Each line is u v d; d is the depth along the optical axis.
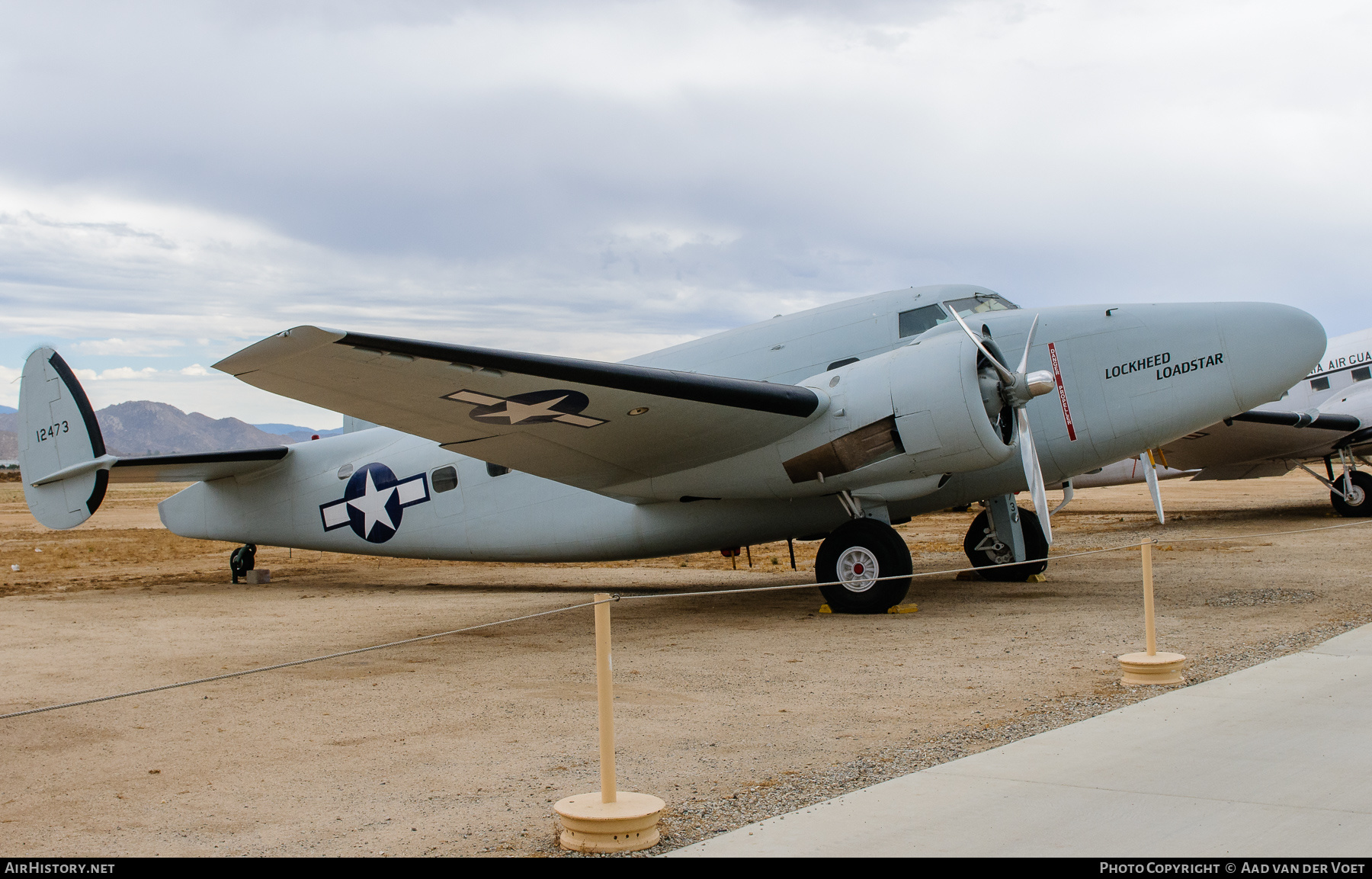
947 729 5.08
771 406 8.80
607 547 11.56
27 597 13.62
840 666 7.00
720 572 15.94
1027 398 9.05
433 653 8.22
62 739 5.46
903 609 9.55
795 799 4.02
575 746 5.07
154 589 14.66
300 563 20.19
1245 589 10.22
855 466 9.23
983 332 9.65
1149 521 21.95
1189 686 5.75
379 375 7.26
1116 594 10.41
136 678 7.33
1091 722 4.96
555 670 7.30
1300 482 43.94
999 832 3.47
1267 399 9.49
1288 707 5.09
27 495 14.16
